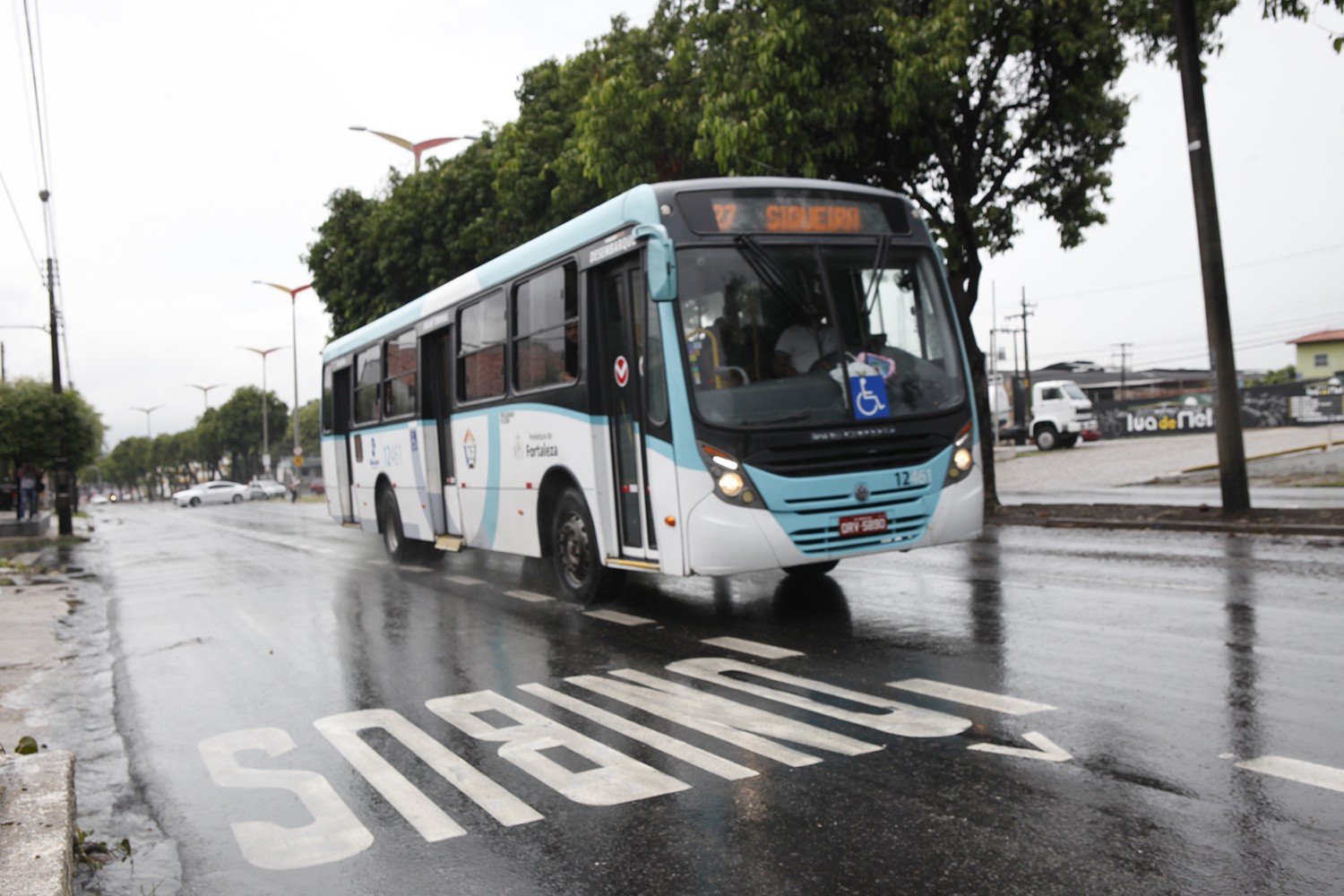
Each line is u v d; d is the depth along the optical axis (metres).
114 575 16.72
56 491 29.06
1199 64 13.38
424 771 5.05
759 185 8.12
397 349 14.26
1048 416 41.06
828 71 14.96
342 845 4.20
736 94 14.76
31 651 9.39
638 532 8.43
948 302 8.52
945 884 3.46
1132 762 4.46
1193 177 13.55
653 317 7.91
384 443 14.89
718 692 6.17
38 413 28.69
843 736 5.14
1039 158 17.42
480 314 11.38
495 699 6.39
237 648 8.79
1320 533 11.90
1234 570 9.56
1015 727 5.07
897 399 7.98
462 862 3.93
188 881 3.97
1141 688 5.61
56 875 3.55
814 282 7.99
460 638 8.55
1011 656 6.54
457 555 15.80
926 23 13.65
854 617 8.24
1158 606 7.94
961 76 14.75
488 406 11.10
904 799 4.23
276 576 14.41
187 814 4.74
